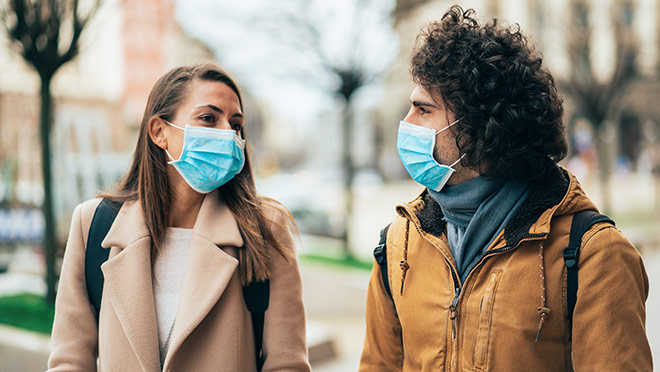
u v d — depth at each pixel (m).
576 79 13.45
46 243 5.00
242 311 1.76
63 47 4.97
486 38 1.51
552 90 1.52
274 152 71.56
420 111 1.61
